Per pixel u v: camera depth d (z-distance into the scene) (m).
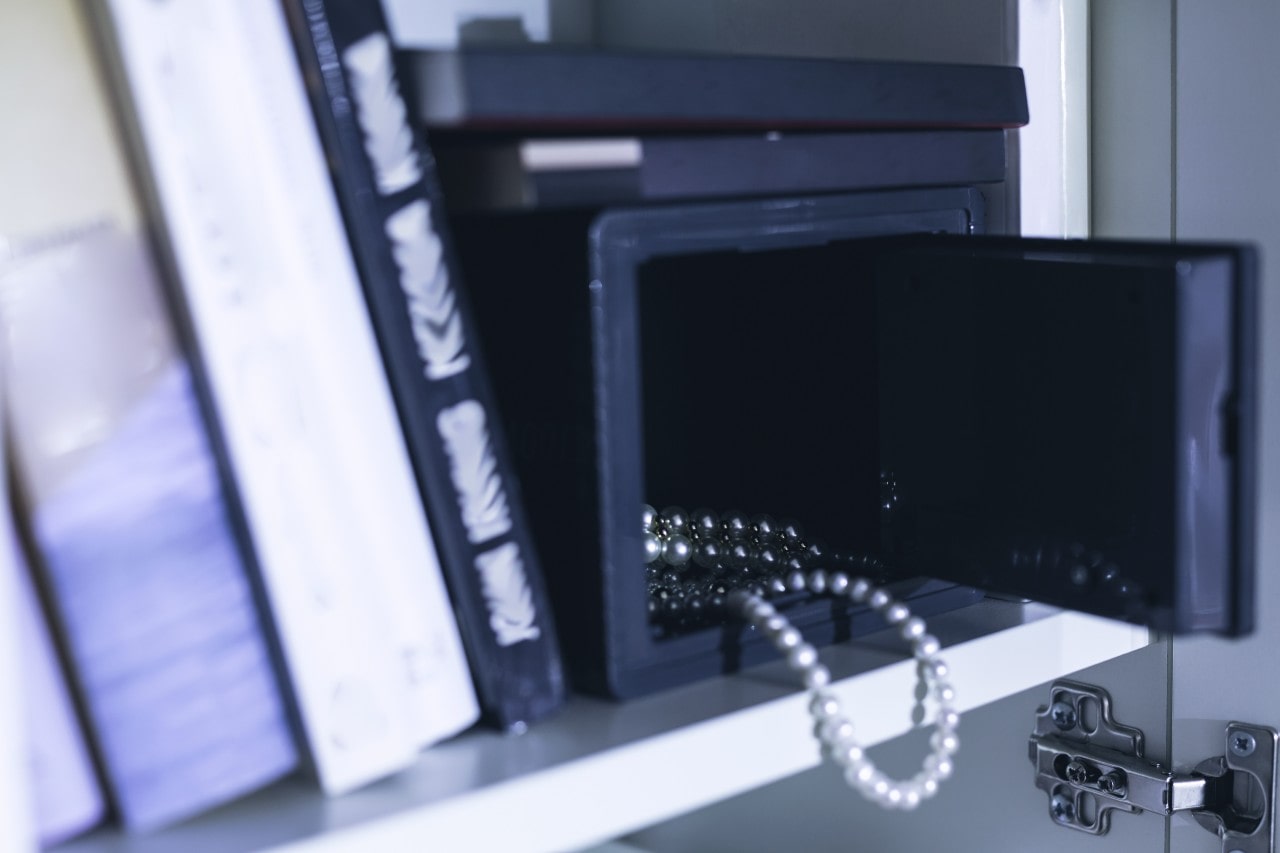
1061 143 0.56
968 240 0.46
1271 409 0.53
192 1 0.31
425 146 0.36
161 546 0.32
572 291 0.39
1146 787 0.55
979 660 0.46
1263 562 0.53
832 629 0.46
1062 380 0.42
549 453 0.41
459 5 0.66
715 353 0.57
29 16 0.30
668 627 0.44
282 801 0.34
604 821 0.36
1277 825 0.53
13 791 0.28
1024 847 0.61
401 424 0.37
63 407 0.30
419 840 0.32
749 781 0.39
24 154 0.30
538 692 0.38
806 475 0.53
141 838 0.32
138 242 0.31
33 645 0.31
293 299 0.33
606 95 0.36
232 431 0.32
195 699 0.32
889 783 0.41
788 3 0.63
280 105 0.33
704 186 0.39
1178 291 0.38
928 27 0.57
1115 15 0.56
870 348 0.50
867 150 0.44
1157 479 0.39
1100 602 0.41
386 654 0.35
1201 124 0.54
